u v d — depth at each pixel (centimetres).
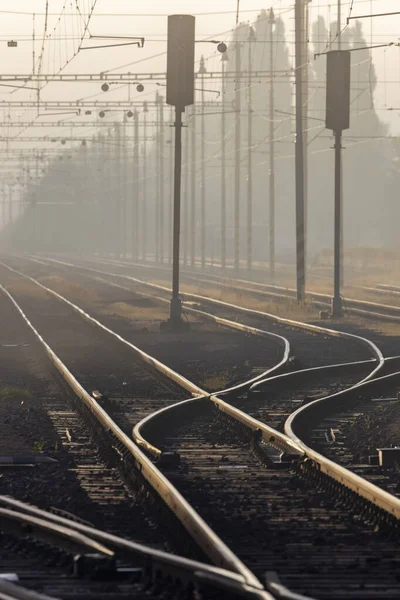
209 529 3266
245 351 10694
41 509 3978
